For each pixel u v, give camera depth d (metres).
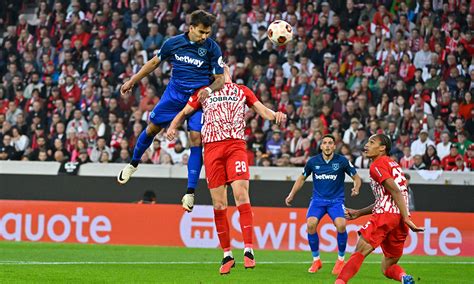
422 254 29.34
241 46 39.66
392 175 15.27
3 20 44.44
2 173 33.09
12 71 40.84
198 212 30.09
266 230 29.86
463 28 39.72
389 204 15.34
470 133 36.38
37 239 30.45
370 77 37.88
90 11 42.44
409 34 39.69
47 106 38.59
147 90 37.81
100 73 39.59
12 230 30.53
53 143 37.12
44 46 41.72
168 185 32.34
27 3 45.16
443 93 36.97
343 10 40.53
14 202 30.64
